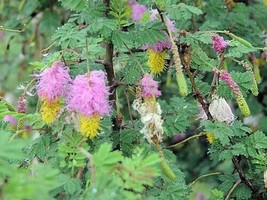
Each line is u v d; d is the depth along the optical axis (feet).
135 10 2.40
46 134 2.12
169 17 2.25
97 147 2.05
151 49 2.17
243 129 2.34
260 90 3.55
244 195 2.43
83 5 2.09
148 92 2.03
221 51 2.33
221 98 2.26
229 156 2.32
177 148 3.93
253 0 3.48
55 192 1.87
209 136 2.33
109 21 2.04
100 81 1.93
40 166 1.72
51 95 1.98
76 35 2.04
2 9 3.90
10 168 1.56
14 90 3.94
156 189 2.13
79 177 1.89
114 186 1.57
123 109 3.37
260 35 3.29
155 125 2.00
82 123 1.92
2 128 2.14
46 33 3.79
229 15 3.16
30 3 3.68
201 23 3.21
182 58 2.23
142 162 1.62
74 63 2.16
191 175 3.85
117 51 2.34
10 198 1.45
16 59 4.04
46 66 2.05
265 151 2.55
